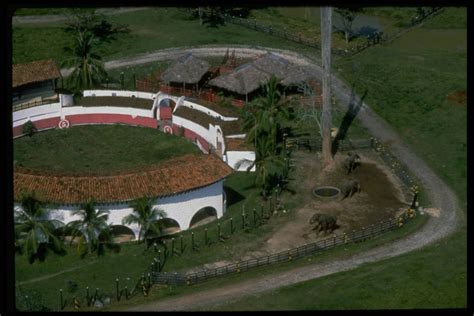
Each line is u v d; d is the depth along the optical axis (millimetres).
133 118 131375
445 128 128000
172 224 101562
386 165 117062
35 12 171625
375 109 134500
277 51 157500
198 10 172875
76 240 96812
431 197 108500
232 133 118375
